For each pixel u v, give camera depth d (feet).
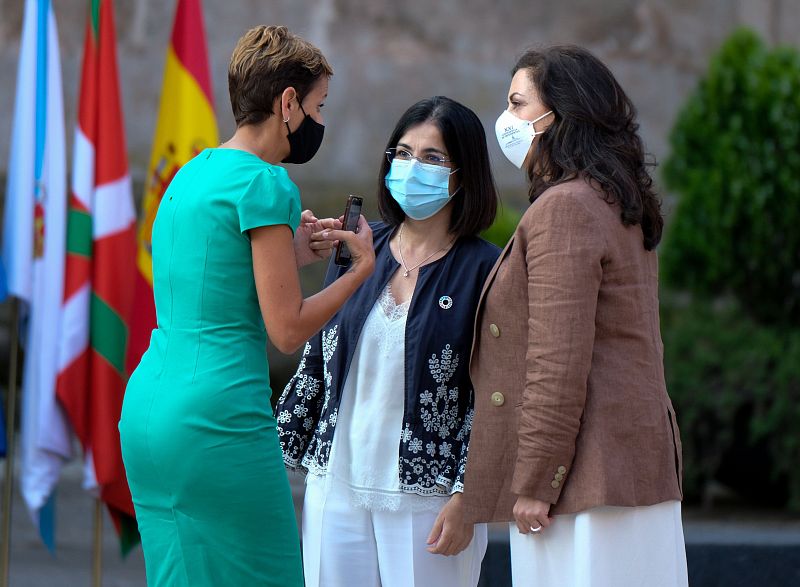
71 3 62.95
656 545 20.90
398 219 24.79
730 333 52.70
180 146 35.29
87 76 34.30
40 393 33.42
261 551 20.88
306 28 67.41
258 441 20.67
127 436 21.02
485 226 24.29
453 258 23.91
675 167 55.62
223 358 20.45
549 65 21.95
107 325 33.58
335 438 23.88
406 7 68.64
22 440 34.19
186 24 35.53
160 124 35.68
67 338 33.12
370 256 21.90
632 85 71.36
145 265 34.99
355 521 23.79
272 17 66.80
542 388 20.02
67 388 33.01
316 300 21.08
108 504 33.99
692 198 54.13
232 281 20.52
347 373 23.93
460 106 24.07
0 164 62.85
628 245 21.11
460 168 23.88
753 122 53.88
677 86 71.87
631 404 20.59
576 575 20.51
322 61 21.72
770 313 53.93
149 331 34.78
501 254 22.41
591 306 20.15
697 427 52.19
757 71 54.54
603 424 20.42
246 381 20.57
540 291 20.30
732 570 34.17
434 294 23.50
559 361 19.88
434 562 23.48
